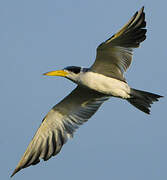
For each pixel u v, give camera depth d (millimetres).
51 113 15656
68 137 15641
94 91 15297
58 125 15703
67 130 15703
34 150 15328
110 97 15820
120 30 13273
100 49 13758
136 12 13242
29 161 15141
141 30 13703
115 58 14109
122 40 13641
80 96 15531
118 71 14414
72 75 14656
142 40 13883
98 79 14477
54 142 15555
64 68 14836
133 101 14836
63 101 15555
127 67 14180
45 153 15383
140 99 14680
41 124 15586
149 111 14641
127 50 13977
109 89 14570
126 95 14617
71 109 15820
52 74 14641
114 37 13320
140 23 13508
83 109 15922
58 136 15625
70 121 15805
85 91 15328
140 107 14820
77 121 15836
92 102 15859
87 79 14477
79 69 14680
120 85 14500
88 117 15852
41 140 15508
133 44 13922
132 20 13258
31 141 15375
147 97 14539
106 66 14391
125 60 14117
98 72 14586
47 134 15617
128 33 13492
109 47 13727
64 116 15789
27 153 15203
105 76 14555
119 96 14680
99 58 14109
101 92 14734
